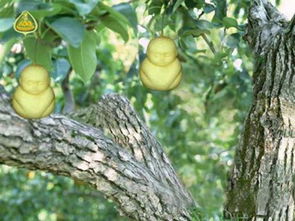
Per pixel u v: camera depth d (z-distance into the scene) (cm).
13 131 230
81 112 313
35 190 621
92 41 190
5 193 621
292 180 272
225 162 534
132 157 282
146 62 217
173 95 502
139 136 304
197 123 557
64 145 249
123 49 529
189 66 486
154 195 273
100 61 486
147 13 279
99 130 277
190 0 256
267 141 276
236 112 493
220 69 466
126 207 273
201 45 501
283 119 273
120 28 184
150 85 218
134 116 308
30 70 198
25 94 200
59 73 278
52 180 621
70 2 169
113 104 308
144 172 278
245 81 444
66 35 169
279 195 272
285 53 277
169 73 217
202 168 550
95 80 501
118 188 268
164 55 214
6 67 405
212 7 265
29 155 239
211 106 478
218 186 605
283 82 276
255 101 285
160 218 274
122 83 456
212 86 476
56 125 249
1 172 624
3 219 603
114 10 174
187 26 254
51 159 247
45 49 195
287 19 298
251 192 278
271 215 271
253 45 297
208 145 575
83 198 657
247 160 283
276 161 273
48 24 172
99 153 262
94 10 178
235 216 281
